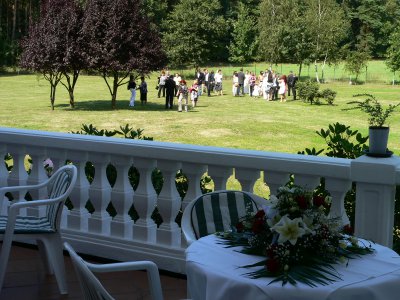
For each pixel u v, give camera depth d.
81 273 2.50
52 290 4.69
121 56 37.62
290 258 2.79
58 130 26.70
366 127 27.89
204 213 3.76
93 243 5.46
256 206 3.81
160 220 5.75
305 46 66.44
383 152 4.30
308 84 42.09
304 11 69.44
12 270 5.14
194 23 75.31
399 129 26.95
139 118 31.70
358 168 4.24
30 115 32.41
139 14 38.53
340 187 4.39
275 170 4.55
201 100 44.28
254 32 81.81
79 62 36.25
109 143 5.26
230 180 12.91
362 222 4.30
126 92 49.41
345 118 32.16
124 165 5.31
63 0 37.72
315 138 24.91
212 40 76.94
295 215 2.89
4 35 75.62
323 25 65.94
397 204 5.13
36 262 5.37
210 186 8.99
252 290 2.66
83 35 36.50
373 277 2.73
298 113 34.97
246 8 85.38
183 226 3.67
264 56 70.12
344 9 85.94
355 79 62.69
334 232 2.91
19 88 51.81
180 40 75.12
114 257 5.36
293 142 23.98
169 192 5.11
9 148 5.93
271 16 69.62
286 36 67.00
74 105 38.41
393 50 59.22
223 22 77.56
